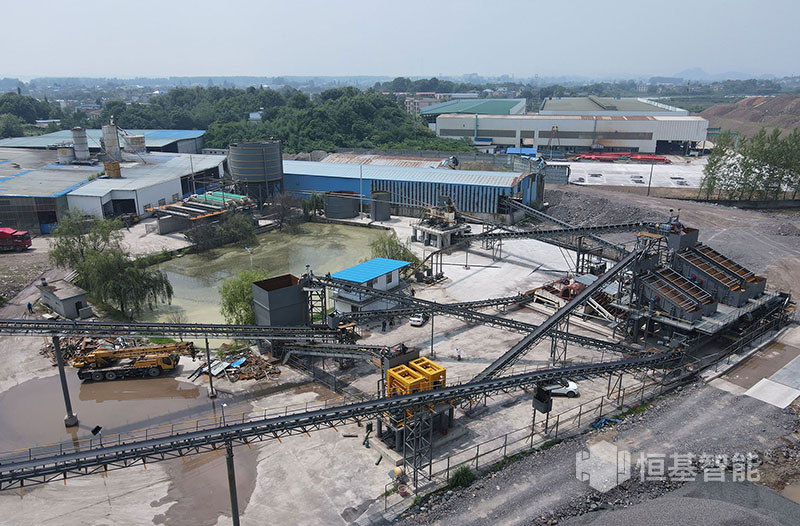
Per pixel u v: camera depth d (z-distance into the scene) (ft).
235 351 197.98
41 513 121.90
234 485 110.52
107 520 120.06
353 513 121.60
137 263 248.73
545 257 316.19
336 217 422.00
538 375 144.15
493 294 258.98
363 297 221.25
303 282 202.69
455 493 126.41
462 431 149.79
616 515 115.24
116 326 160.97
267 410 160.66
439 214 342.64
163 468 137.39
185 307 250.98
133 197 401.70
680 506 115.85
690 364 182.50
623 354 187.83
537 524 116.37
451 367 187.62
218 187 487.61
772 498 122.42
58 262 262.26
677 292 198.49
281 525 118.32
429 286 269.85
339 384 176.24
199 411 161.38
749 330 203.10
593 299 228.22
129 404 166.09
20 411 162.30
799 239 309.01
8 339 209.67
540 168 452.35
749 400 160.45
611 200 403.95
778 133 414.82
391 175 435.53
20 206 369.09
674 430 147.64
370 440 146.00
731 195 435.12
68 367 189.57
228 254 338.13
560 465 134.82
